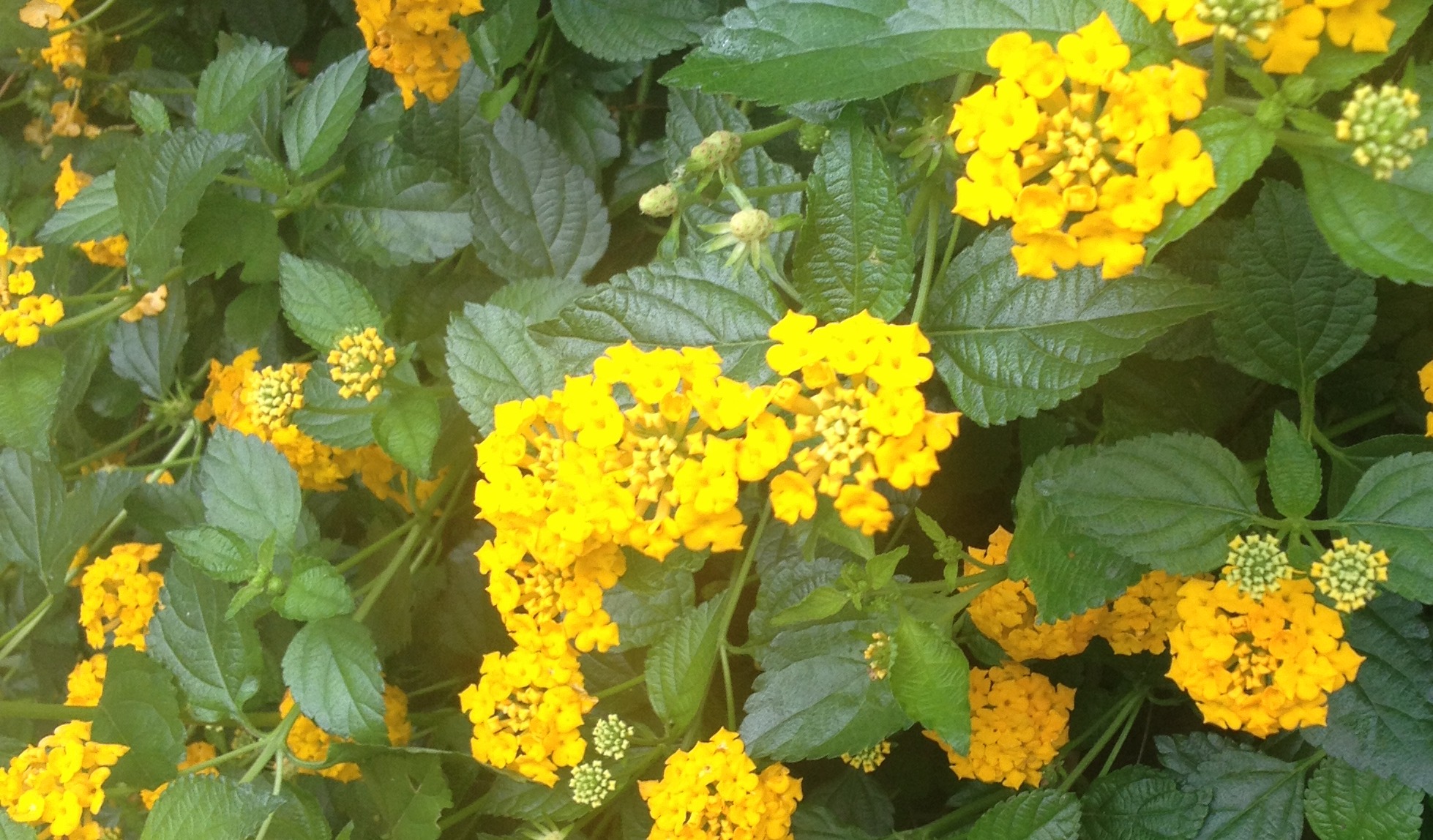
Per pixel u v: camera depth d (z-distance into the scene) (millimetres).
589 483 274
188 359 491
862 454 267
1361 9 234
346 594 339
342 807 402
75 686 405
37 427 366
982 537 388
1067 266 249
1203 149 242
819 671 323
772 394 271
